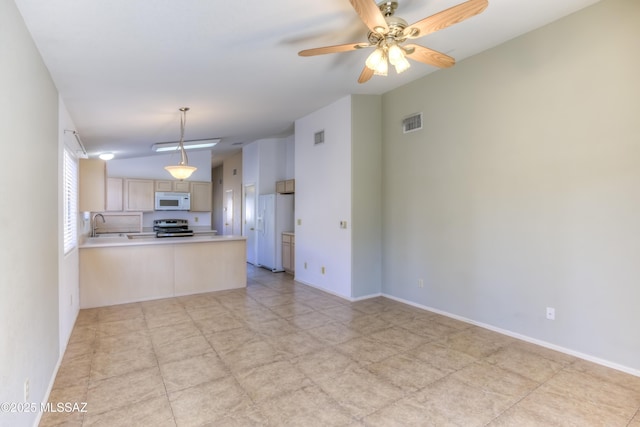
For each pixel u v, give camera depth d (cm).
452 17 208
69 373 264
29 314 192
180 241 495
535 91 312
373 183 483
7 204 159
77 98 341
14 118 174
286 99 448
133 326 368
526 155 321
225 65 315
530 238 320
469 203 372
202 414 213
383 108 482
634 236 257
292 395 235
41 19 205
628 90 259
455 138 385
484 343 321
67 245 340
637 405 221
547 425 203
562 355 293
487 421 206
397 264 465
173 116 450
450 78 388
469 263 374
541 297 313
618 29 263
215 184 1159
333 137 498
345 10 239
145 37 248
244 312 417
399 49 237
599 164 274
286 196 704
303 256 575
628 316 261
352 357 293
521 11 279
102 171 483
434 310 415
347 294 477
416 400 229
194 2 214
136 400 228
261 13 235
